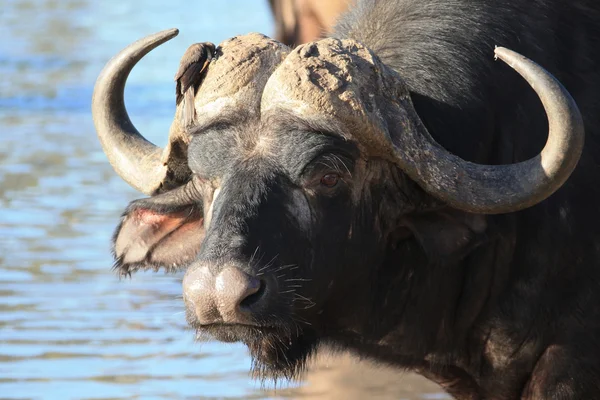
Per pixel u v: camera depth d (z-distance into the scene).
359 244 20.56
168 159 21.41
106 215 43.62
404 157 19.98
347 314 21.33
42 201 45.78
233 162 19.58
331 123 19.50
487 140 21.27
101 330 31.52
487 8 22.12
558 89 18.98
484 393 22.92
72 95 72.88
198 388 27.59
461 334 22.36
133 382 27.91
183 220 22.25
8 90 74.56
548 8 22.33
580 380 21.66
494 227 21.20
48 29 111.94
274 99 19.59
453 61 21.44
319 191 19.72
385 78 20.14
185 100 20.06
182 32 106.50
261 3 138.75
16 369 28.58
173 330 31.66
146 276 36.75
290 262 19.27
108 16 124.19
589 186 21.42
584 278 21.48
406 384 28.97
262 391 27.56
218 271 18.30
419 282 21.70
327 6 39.81
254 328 18.97
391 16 22.52
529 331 21.80
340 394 27.91
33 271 36.59
